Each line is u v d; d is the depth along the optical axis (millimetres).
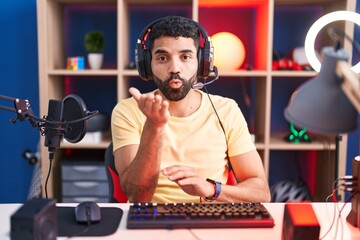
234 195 1246
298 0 2379
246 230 942
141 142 1142
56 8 2408
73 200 2312
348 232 942
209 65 1352
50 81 2299
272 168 2777
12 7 2598
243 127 1461
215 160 1397
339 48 701
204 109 1452
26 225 775
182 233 922
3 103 2646
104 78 2688
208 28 2645
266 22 2262
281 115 2727
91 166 2295
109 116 2410
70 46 2645
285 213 858
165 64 1310
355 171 979
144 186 1217
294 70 2324
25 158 2703
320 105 673
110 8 2615
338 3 2352
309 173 2766
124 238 896
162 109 992
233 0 2328
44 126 1050
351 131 664
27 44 2627
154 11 2621
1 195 2730
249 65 2389
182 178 1137
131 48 2646
